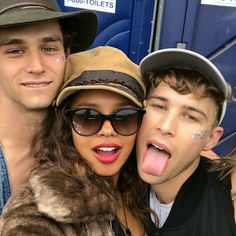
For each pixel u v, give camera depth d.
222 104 0.48
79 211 0.39
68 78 0.48
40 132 0.53
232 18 0.89
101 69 0.45
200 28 0.91
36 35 0.45
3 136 0.52
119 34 0.93
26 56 0.46
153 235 0.51
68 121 0.45
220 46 0.92
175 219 0.50
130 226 0.52
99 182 0.44
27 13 0.44
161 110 0.48
